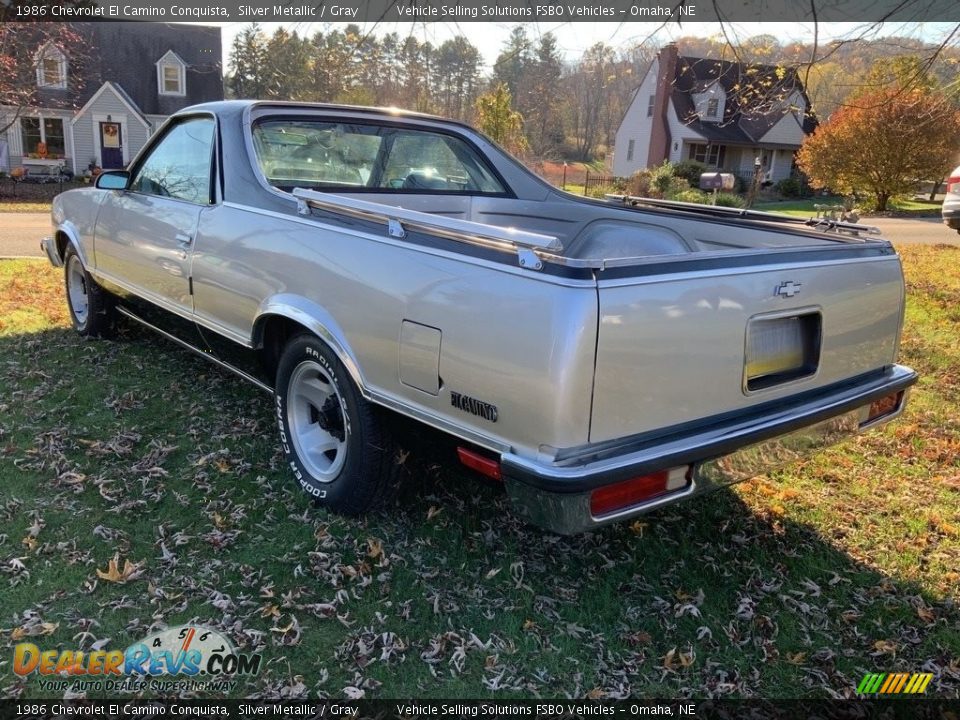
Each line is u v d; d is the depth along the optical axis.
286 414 3.46
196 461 3.74
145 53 31.17
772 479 3.91
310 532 3.17
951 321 7.20
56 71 27.69
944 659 2.62
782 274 2.67
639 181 31.75
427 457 2.87
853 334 3.03
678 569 3.07
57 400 4.45
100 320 5.45
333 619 2.65
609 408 2.27
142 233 4.34
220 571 2.88
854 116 29.44
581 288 2.17
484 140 4.85
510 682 2.42
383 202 4.38
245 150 3.70
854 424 3.10
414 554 3.04
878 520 3.52
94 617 2.60
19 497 3.32
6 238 12.56
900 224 24.06
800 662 2.57
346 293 2.89
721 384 2.55
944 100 5.78
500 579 2.93
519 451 2.31
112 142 30.08
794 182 37.75
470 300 2.42
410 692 2.36
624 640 2.64
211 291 3.71
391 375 2.73
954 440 4.45
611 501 2.31
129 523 3.18
